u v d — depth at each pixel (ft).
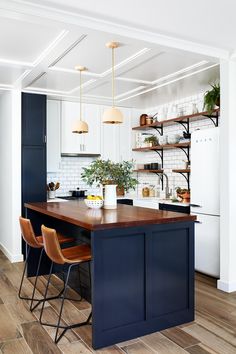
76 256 9.00
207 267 13.28
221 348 7.98
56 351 7.89
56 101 17.95
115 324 8.25
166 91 16.19
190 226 9.43
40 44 10.51
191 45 10.39
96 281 7.92
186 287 9.44
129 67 12.57
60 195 19.27
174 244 9.21
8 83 14.82
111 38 9.46
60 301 11.07
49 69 12.82
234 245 11.71
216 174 12.80
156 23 9.07
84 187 20.01
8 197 16.49
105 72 13.26
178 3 8.01
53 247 8.36
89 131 18.98
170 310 9.14
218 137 12.70
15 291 11.98
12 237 15.80
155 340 8.41
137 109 20.62
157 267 8.90
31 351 7.89
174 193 18.31
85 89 15.87
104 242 8.05
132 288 8.52
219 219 12.71
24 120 16.15
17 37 9.97
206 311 10.12
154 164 19.12
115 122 11.11
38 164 16.43
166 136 17.76
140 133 20.13
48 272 14.03
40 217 13.69
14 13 8.05
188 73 13.33
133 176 21.11
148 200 17.40
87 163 20.12
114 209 11.02
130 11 8.39
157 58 11.60
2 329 9.02
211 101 13.70
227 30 9.56
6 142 16.88
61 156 18.65
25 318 9.71
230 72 11.44
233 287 11.73
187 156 17.28
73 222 8.66
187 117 15.78
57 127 17.94
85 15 8.54
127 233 8.32
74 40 10.02
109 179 11.40
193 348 8.00
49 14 8.27
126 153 20.25
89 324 9.27
